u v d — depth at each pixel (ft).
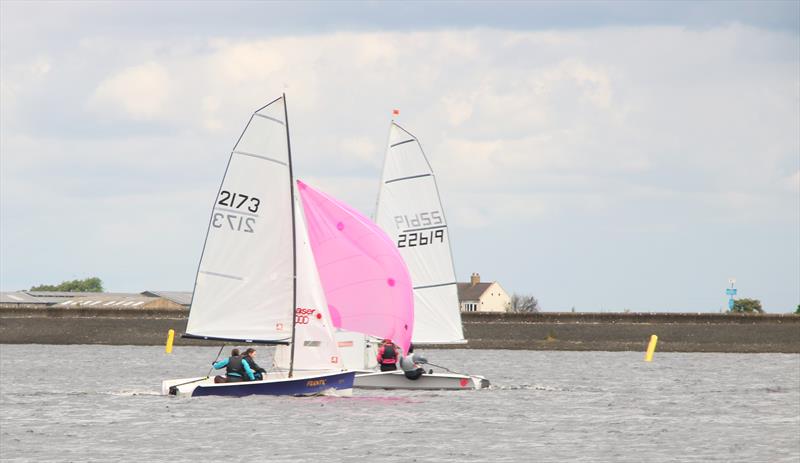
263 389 558.97
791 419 559.38
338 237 618.85
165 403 577.02
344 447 445.78
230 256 543.80
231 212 543.39
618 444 468.34
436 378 643.45
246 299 544.62
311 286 551.59
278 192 546.26
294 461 416.67
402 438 469.16
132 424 498.69
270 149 545.44
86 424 500.74
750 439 487.20
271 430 480.64
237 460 416.67
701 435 497.05
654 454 444.96
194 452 432.25
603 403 628.69
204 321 542.16
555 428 510.58
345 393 564.71
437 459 424.87
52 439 461.37
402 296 627.46
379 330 625.41
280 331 548.31
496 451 444.96
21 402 597.93
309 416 520.42
